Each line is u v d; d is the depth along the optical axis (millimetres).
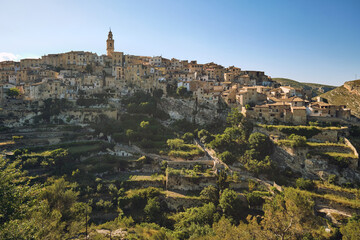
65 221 68500
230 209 75562
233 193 79500
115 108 148125
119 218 81875
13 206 39562
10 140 113125
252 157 99188
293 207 57812
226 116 135250
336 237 61125
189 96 151625
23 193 42875
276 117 117188
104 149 117625
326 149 93438
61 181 81625
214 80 180375
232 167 99188
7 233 34000
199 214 75875
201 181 93688
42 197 70375
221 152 108562
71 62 186750
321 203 78188
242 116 119688
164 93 161875
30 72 171125
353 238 53688
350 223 59625
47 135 122000
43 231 48312
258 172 93562
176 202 86750
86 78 165500
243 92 134250
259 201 80938
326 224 70438
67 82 161875
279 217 57500
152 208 82125
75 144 116938
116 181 97625
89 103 151000
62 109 140750
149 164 110500
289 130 104312
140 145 116750
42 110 137375
